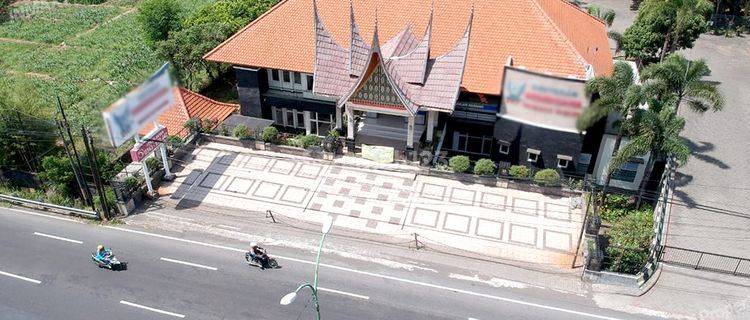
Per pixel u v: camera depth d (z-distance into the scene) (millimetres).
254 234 38594
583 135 39375
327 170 44625
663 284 34031
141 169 42938
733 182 43000
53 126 44906
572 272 35250
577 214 39812
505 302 33031
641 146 35750
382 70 40812
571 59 42000
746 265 35062
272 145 46781
